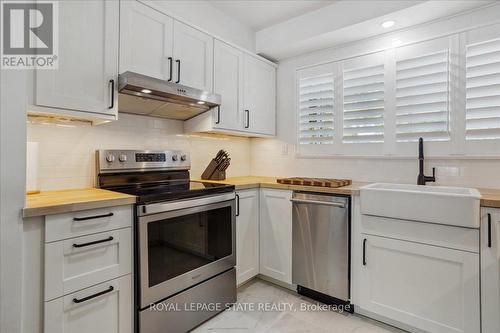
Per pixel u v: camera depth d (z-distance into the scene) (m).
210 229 1.92
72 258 1.26
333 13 2.29
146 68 1.76
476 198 1.43
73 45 1.44
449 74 2.01
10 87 1.12
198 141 2.61
